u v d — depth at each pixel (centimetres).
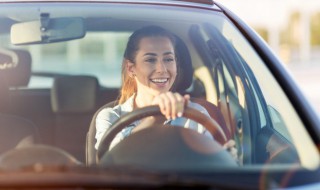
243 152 337
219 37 379
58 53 1537
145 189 252
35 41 403
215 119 370
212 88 394
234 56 371
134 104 379
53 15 388
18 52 484
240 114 362
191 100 373
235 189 257
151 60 375
